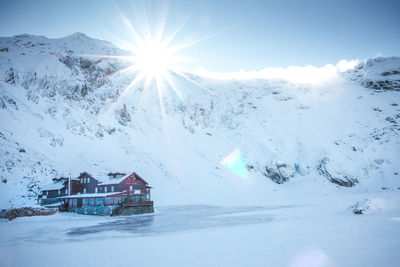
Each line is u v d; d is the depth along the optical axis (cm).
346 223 2459
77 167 7162
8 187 5256
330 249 1572
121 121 10794
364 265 1246
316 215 3481
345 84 16425
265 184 10394
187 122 13262
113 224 3450
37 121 7869
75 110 9544
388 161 9750
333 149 11000
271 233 2269
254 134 13038
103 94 11325
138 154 9381
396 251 1443
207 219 3738
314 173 10450
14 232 2894
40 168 6306
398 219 2459
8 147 6225
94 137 9012
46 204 5328
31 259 1680
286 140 12444
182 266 1388
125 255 1692
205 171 10181
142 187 5434
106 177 5431
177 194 7956
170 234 2522
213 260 1475
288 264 1329
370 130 11625
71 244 2144
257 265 1340
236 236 2230
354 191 9075
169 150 10612
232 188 9531
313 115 13838
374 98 14325
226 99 15488
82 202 4997
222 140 13050
